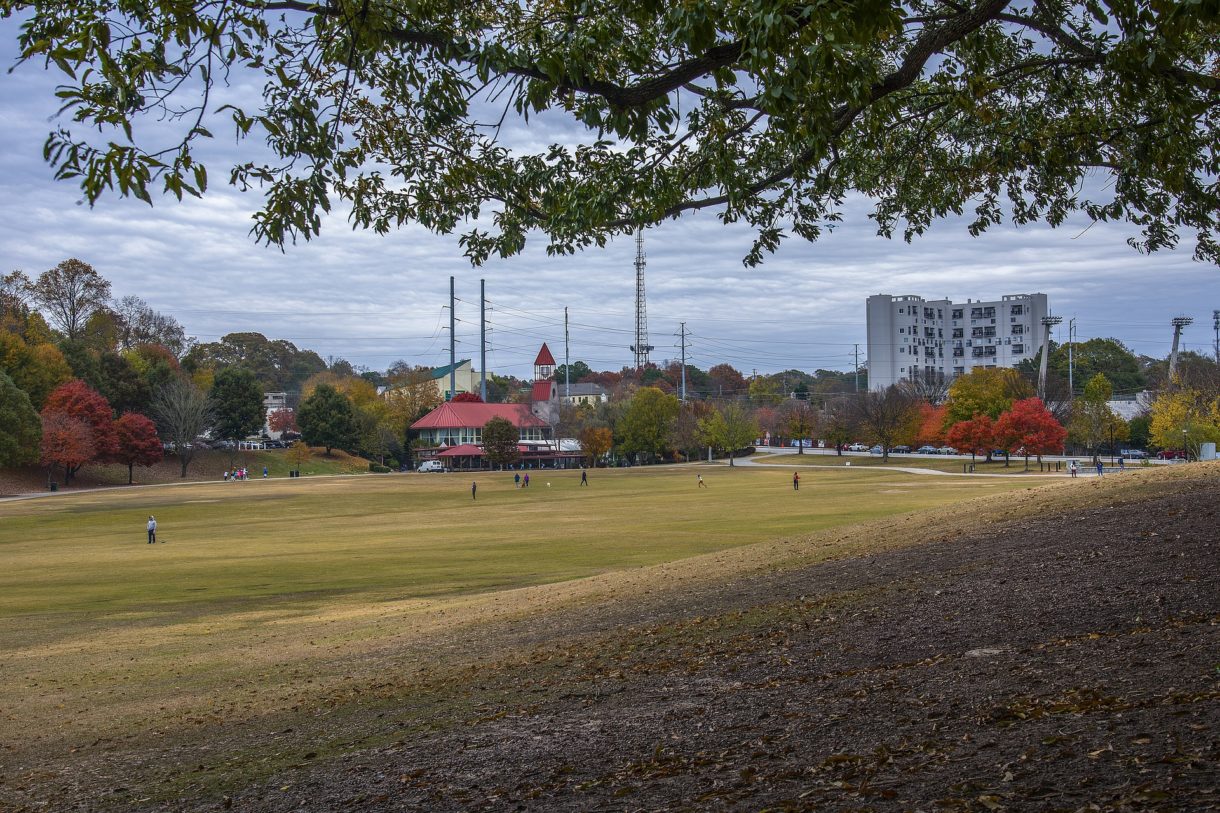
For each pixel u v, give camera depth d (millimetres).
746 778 6422
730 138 11727
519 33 9930
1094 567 12664
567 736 8727
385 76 10367
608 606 18266
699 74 8891
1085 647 8852
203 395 123875
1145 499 18781
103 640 20859
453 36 9398
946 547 17641
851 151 14242
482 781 7555
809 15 7238
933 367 175000
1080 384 134625
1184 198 14164
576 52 8484
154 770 10266
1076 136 13664
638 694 10258
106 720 13812
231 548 41344
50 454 98750
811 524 41938
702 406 154625
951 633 10672
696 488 81250
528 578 27672
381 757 9008
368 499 77562
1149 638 8719
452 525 50250
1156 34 9242
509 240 12609
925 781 5691
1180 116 12258
